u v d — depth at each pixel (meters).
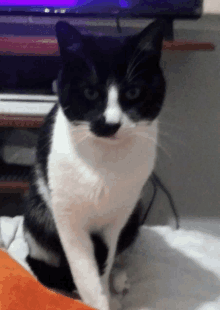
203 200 1.43
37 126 1.10
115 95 0.66
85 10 1.18
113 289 0.90
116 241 0.88
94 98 0.68
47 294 0.62
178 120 1.36
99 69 0.66
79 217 0.78
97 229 0.86
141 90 0.68
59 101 0.73
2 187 1.21
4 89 1.23
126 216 0.83
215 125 1.36
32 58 1.21
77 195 0.73
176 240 1.14
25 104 1.13
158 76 0.71
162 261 1.03
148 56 0.68
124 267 0.99
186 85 1.33
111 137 0.66
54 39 1.08
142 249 1.08
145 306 0.84
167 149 1.39
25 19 1.22
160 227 1.23
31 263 0.94
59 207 0.76
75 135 0.70
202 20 1.26
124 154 0.70
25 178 1.21
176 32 1.29
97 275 0.81
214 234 1.40
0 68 1.23
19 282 0.62
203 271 0.98
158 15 1.17
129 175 0.72
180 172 1.41
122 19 1.21
